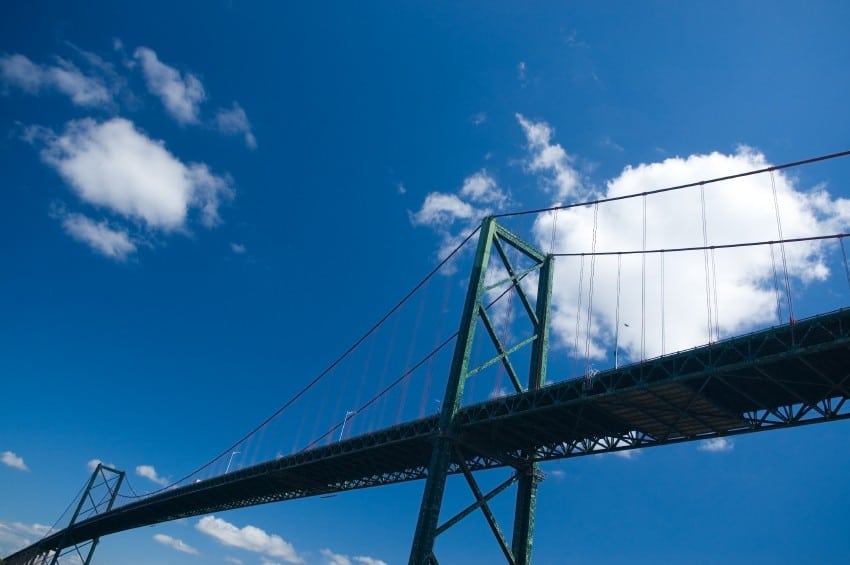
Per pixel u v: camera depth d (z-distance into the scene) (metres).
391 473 60.09
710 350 35.75
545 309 59.38
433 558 43.50
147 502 110.31
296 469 67.44
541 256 62.56
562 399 42.31
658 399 38.84
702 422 40.31
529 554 47.00
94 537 143.25
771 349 34.06
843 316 30.95
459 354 51.56
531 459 49.81
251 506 88.19
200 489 90.50
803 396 36.16
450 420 48.41
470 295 54.94
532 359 56.78
